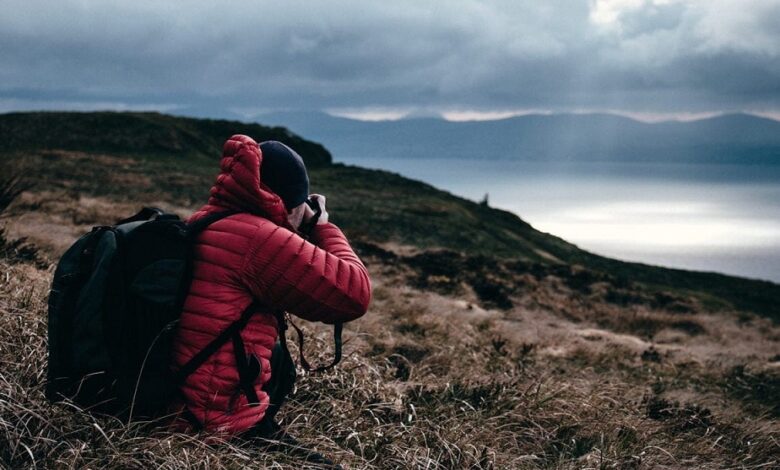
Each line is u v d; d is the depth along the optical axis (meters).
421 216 46.72
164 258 2.33
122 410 2.47
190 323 2.39
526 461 3.74
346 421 3.59
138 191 35.09
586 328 15.44
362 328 7.59
